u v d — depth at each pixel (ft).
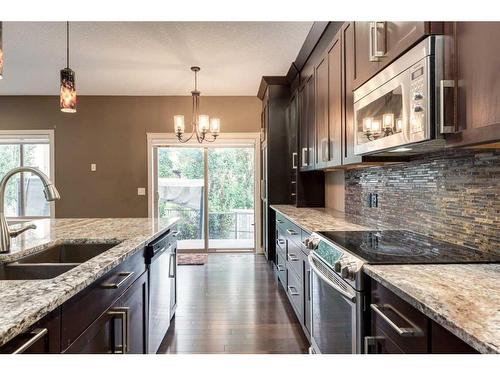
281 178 15.51
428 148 5.22
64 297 3.24
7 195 18.61
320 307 6.30
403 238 6.14
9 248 5.32
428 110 4.11
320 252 6.07
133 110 18.33
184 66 13.73
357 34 6.73
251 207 19.24
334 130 8.57
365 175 9.46
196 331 8.84
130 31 10.55
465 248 5.20
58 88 16.90
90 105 18.28
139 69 14.10
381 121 5.47
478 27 3.54
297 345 8.05
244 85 16.51
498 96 3.29
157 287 7.44
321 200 13.55
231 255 18.12
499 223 4.60
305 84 12.17
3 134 18.12
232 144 18.74
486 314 2.72
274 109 15.40
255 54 12.40
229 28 10.36
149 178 18.38
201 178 19.16
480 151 4.93
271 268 15.30
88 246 6.58
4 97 18.11
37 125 18.19
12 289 3.34
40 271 4.95
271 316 9.80
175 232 9.77
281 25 10.11
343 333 4.97
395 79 4.94
